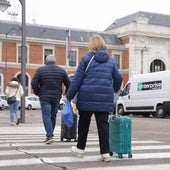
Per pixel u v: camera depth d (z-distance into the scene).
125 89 31.23
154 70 66.81
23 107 17.81
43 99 9.75
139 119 25.83
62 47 62.72
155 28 66.38
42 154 8.00
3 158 7.46
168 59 67.50
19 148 8.89
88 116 7.36
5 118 23.12
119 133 7.62
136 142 10.65
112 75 7.36
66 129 10.27
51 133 9.83
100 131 7.18
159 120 24.17
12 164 6.85
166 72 27.83
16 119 16.59
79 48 64.19
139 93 29.73
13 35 58.97
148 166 6.78
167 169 6.53
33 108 50.31
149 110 28.81
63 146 9.32
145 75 29.58
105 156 7.15
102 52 7.25
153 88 28.55
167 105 27.27
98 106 7.09
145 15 70.25
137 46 65.31
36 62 60.88
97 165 6.82
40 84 9.86
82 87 7.16
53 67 9.84
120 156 7.64
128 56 65.69
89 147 9.22
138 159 7.55
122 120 7.63
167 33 67.00
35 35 61.38
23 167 6.59
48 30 62.97
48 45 61.78
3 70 58.47
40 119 23.45
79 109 7.22
